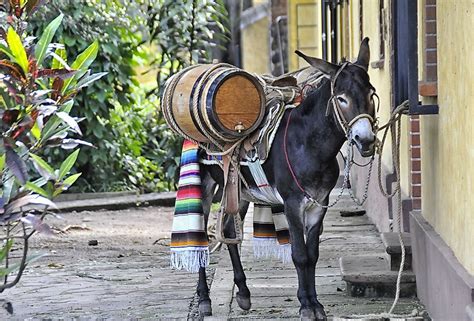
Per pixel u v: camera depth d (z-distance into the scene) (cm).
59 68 782
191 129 951
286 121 933
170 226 1711
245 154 958
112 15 2069
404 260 975
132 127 2191
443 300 871
